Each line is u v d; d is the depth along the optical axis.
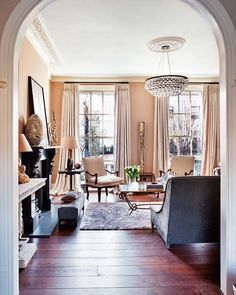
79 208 4.45
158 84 4.49
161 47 4.88
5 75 2.12
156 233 3.85
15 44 2.16
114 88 7.24
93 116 7.38
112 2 3.33
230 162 2.21
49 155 5.22
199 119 7.46
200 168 7.44
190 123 7.46
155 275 2.63
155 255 3.09
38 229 3.96
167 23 3.94
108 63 5.91
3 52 2.12
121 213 4.84
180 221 3.14
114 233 3.85
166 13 3.63
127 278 2.57
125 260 2.96
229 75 2.22
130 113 7.18
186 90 7.41
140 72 6.68
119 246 3.37
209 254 3.13
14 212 2.19
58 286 2.42
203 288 2.39
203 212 3.13
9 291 2.14
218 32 2.27
